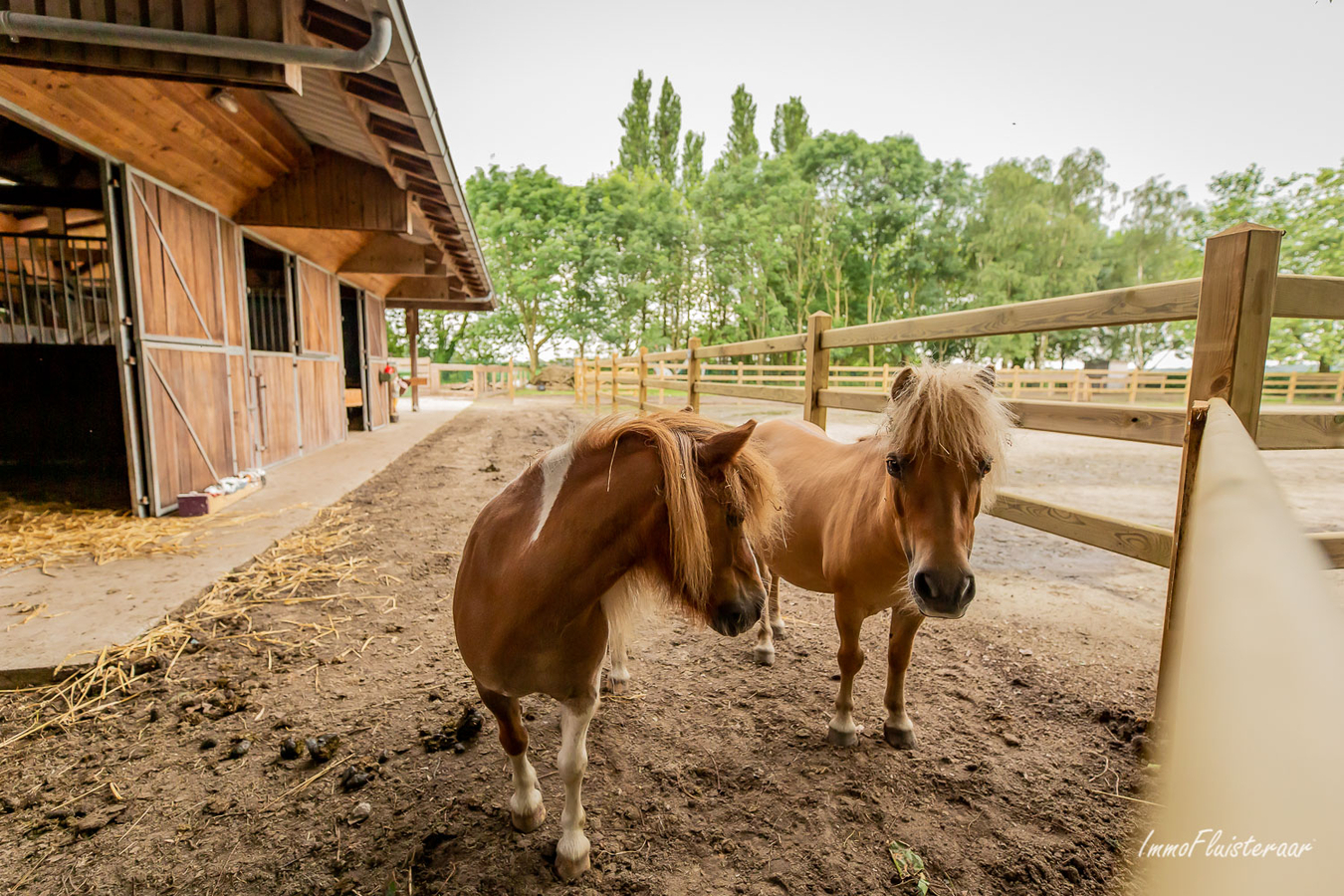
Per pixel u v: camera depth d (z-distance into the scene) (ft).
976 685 10.01
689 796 7.61
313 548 16.39
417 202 25.44
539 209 125.59
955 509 6.47
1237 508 2.41
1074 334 121.29
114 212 17.02
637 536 5.77
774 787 7.73
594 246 120.88
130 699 9.50
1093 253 123.85
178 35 11.69
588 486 5.86
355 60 12.41
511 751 6.83
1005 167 122.62
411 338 59.98
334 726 8.96
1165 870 1.26
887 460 6.98
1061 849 6.73
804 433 11.16
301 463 28.91
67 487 22.44
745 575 5.82
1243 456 3.18
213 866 6.58
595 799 7.55
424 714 9.28
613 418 6.27
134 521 18.11
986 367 7.10
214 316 21.54
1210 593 1.87
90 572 14.05
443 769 8.09
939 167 133.59
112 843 6.85
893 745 8.50
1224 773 1.05
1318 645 1.09
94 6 12.14
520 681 6.03
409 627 12.16
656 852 6.79
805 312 126.00
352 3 12.91
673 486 5.44
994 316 10.39
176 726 8.89
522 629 5.80
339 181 23.30
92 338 23.56
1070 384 72.43
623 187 129.59
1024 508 10.25
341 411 36.47
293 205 23.18
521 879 6.45
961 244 126.72
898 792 7.63
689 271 126.52
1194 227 116.47
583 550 5.71
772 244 120.98
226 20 12.42
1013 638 11.55
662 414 6.51
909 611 7.92
